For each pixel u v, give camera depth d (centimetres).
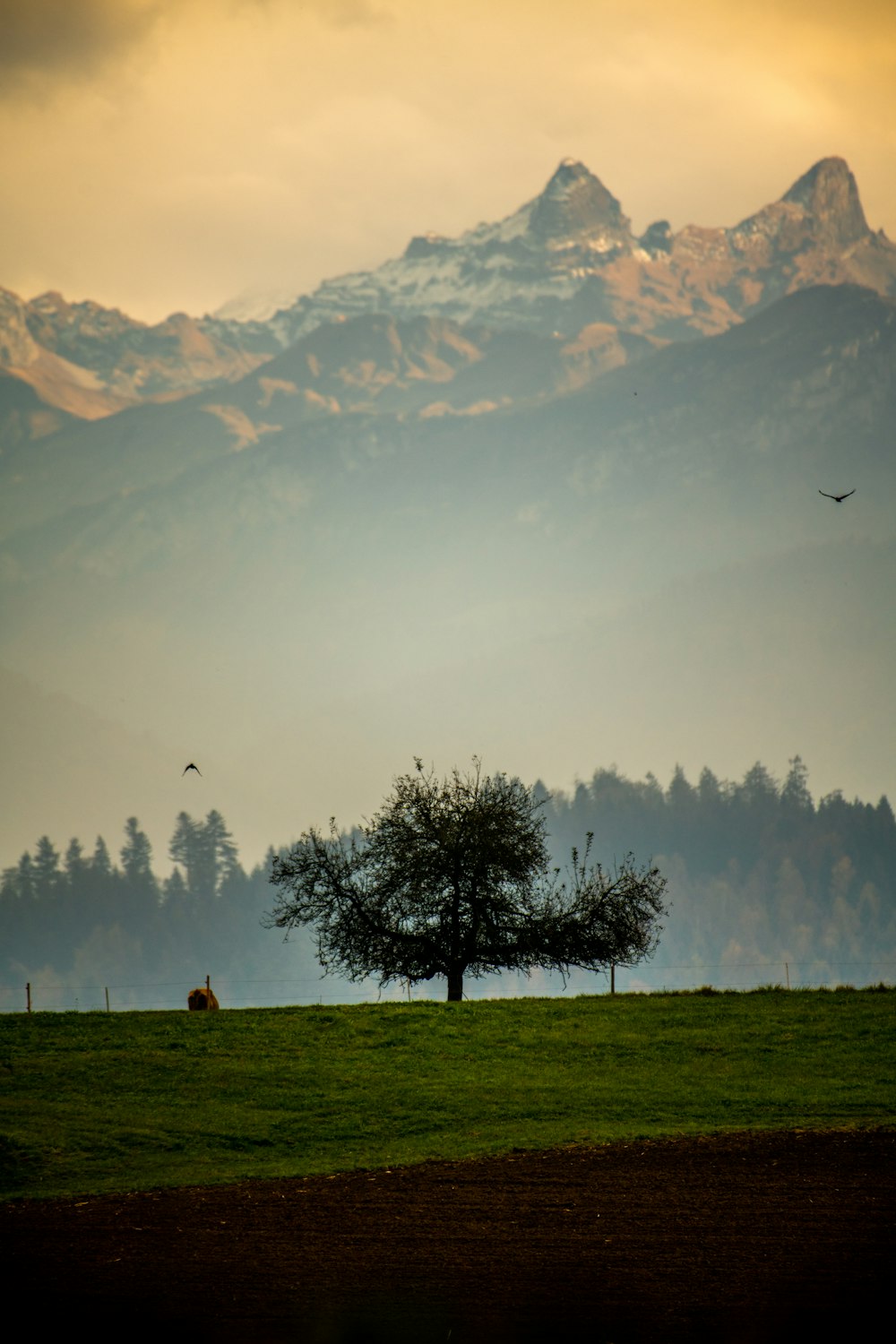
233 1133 13162
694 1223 9862
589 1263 9119
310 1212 10488
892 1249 9206
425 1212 10381
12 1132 13050
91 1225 10331
